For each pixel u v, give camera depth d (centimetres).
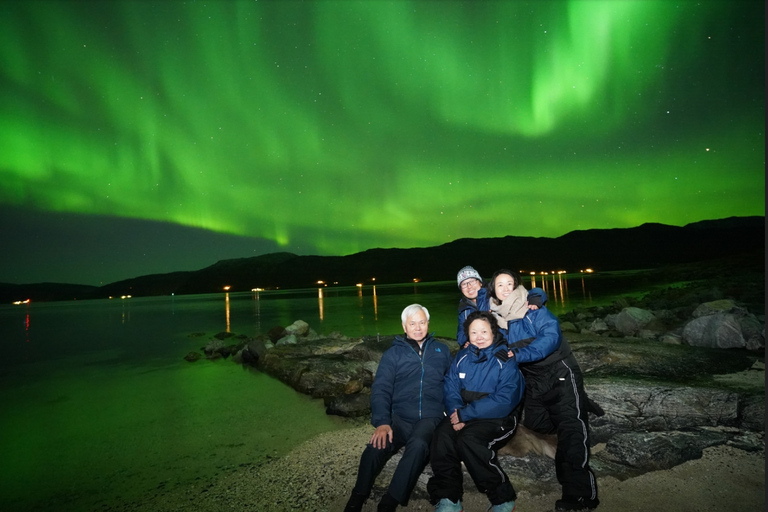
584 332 1062
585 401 346
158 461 480
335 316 2280
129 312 4003
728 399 431
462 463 375
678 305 1439
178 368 1045
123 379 952
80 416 671
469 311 419
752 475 330
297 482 393
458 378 354
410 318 383
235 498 376
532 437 389
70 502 397
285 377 832
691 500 307
